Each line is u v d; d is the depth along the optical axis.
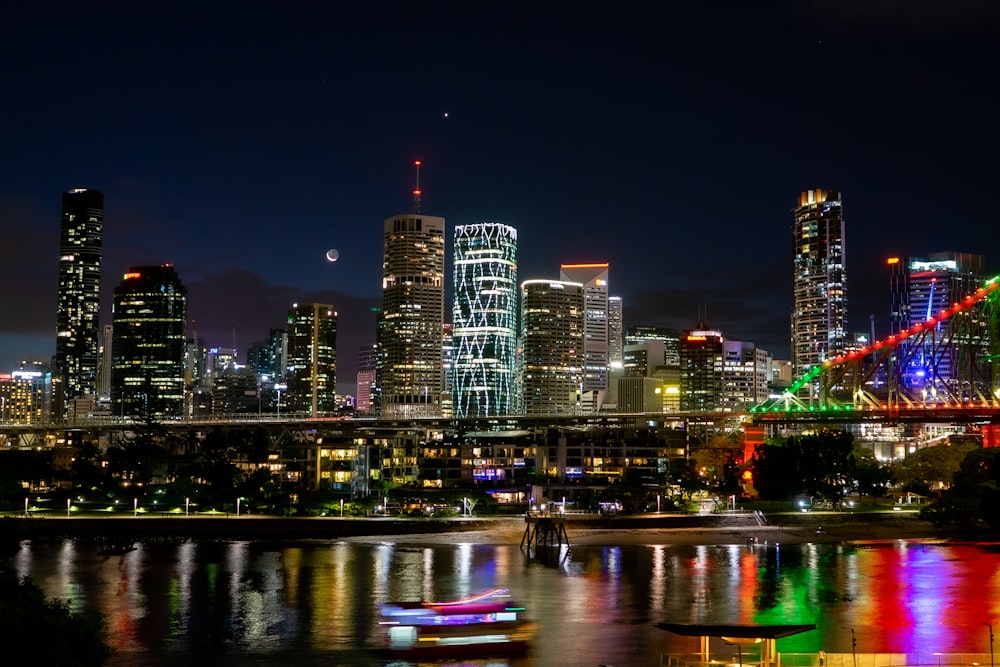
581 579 176.75
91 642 88.06
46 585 169.38
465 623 127.12
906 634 130.00
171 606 150.88
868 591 162.38
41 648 82.69
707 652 108.81
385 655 121.00
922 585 167.75
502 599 151.25
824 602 152.75
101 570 186.25
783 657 111.50
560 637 129.25
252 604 152.38
